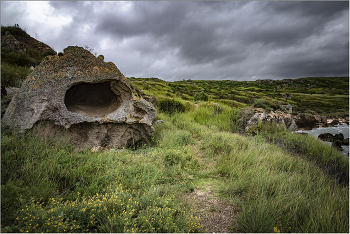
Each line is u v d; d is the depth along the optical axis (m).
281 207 3.10
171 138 6.67
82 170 3.63
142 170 4.08
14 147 3.97
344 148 11.05
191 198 3.51
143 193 3.29
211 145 6.32
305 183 4.04
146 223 2.52
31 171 3.32
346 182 4.69
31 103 4.72
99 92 6.59
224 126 10.46
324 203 3.27
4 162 3.38
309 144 7.89
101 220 2.62
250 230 2.70
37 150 4.03
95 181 3.43
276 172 4.49
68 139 4.85
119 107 6.19
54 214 2.44
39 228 2.19
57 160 3.83
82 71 5.29
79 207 2.67
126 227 2.39
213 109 12.70
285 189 3.60
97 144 5.38
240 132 10.28
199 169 4.79
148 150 5.64
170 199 3.10
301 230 2.75
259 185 3.72
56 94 4.88
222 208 3.28
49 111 4.79
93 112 5.95
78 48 5.51
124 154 4.89
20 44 16.62
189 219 2.72
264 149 6.12
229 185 3.85
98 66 5.59
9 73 10.16
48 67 5.02
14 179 3.05
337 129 21.48
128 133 6.08
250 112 11.62
